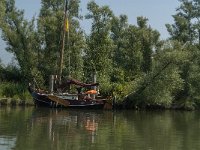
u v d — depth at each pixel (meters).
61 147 21.94
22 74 57.66
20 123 31.16
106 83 55.22
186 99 57.19
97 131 28.77
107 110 50.06
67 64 57.41
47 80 57.59
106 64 60.53
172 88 53.06
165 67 52.34
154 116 44.09
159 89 52.16
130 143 24.11
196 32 66.38
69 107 48.88
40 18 58.53
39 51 58.44
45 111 44.25
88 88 52.88
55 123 32.50
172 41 55.22
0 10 56.94
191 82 57.94
